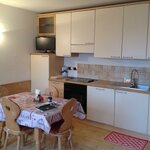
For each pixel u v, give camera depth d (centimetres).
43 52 495
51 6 428
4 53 429
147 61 388
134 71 404
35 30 501
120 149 304
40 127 244
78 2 390
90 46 418
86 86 403
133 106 347
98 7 399
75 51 442
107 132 369
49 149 300
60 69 497
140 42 355
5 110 269
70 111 263
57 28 465
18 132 266
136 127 348
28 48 486
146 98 332
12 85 452
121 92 357
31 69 494
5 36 427
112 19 382
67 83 430
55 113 253
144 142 329
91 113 400
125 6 364
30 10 473
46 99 315
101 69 448
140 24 352
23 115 258
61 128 260
